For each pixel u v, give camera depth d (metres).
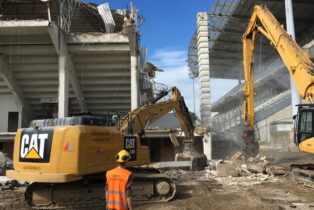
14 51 21.34
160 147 24.95
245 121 19.86
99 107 26.14
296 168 14.75
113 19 24.16
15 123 24.80
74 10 23.20
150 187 10.99
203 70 33.94
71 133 9.37
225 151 32.00
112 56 22.05
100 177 10.42
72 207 10.41
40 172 9.41
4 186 13.77
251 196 11.68
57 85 23.86
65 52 20.95
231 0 38.47
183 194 12.17
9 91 24.23
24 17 22.80
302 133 13.49
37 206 10.34
